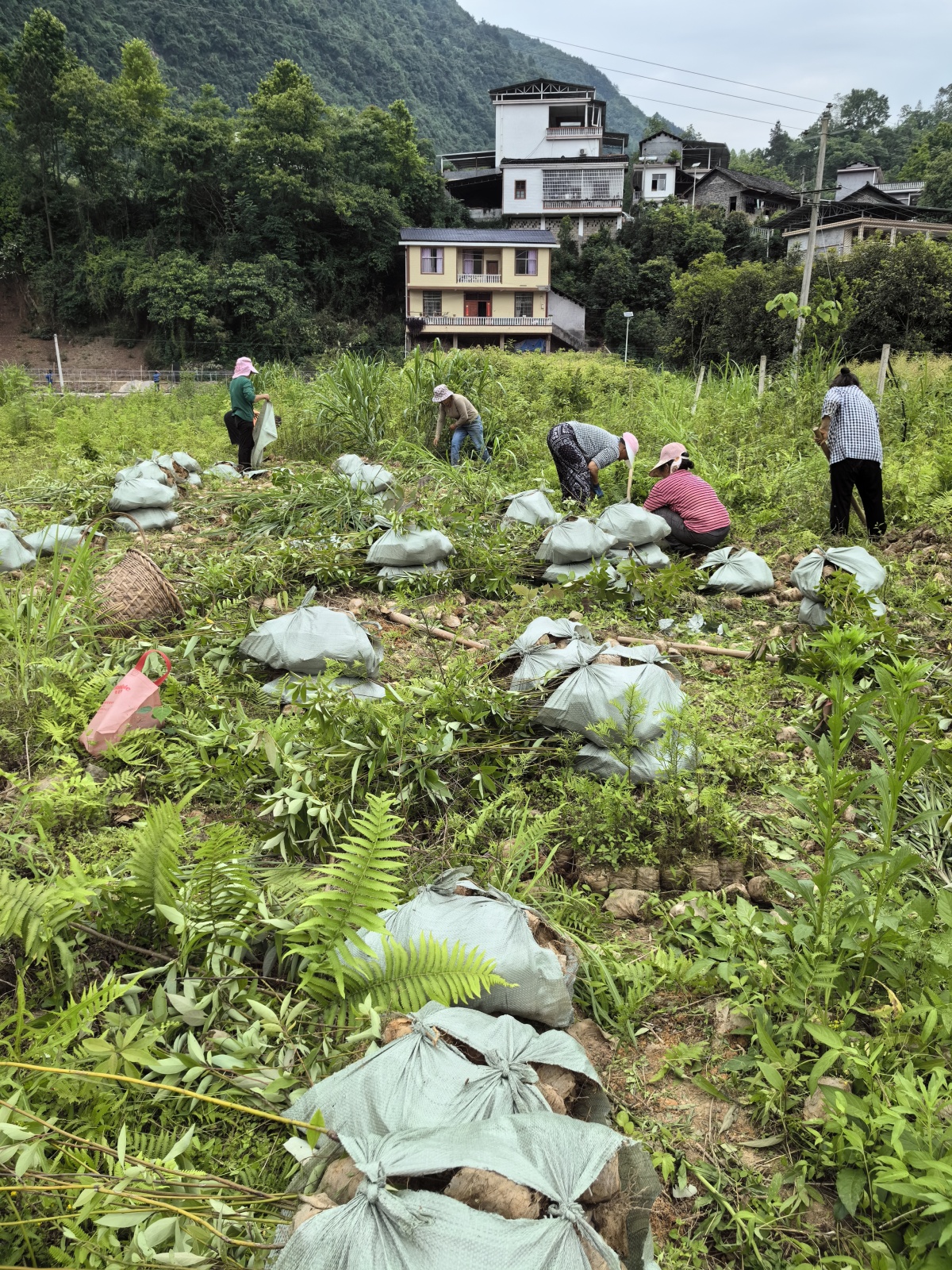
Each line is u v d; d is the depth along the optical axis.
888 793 2.39
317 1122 1.69
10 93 58.53
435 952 2.05
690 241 58.03
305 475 7.94
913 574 5.90
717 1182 1.96
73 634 4.45
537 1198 1.50
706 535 6.49
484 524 6.84
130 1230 1.73
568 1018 2.23
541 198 64.50
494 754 3.49
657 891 2.91
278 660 4.11
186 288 52.72
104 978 2.32
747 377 12.62
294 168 58.03
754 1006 2.33
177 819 2.38
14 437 12.21
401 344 55.78
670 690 3.59
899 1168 1.66
